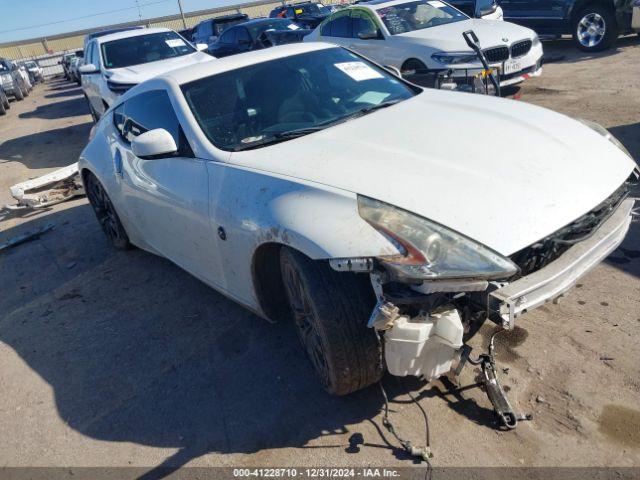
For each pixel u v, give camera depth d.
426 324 2.13
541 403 2.48
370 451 2.38
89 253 5.01
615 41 10.62
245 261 2.77
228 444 2.55
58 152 9.86
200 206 3.00
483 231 2.12
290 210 2.39
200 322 3.56
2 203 7.24
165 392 2.98
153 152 3.08
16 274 4.83
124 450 2.63
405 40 7.95
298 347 3.14
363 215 2.18
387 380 2.75
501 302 2.10
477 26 7.94
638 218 3.90
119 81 7.84
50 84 28.17
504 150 2.57
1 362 3.54
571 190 2.38
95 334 3.66
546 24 10.70
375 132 2.87
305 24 14.95
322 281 2.32
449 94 3.52
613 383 2.54
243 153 2.92
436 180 2.34
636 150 5.16
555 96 7.61
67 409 2.99
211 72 3.51
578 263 2.32
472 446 2.32
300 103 3.33
